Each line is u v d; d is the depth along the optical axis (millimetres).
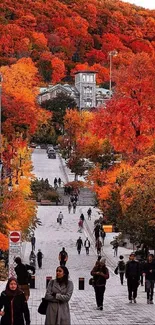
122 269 46031
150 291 32219
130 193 58375
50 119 186375
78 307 30562
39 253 61469
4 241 50688
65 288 19219
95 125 85625
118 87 86812
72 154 136875
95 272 29562
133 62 86938
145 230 56781
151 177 58438
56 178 125062
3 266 49625
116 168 79938
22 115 135000
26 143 123875
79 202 108188
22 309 18250
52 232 85188
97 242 70375
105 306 30953
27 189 70625
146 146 79750
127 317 27078
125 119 83625
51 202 108312
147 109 84000
